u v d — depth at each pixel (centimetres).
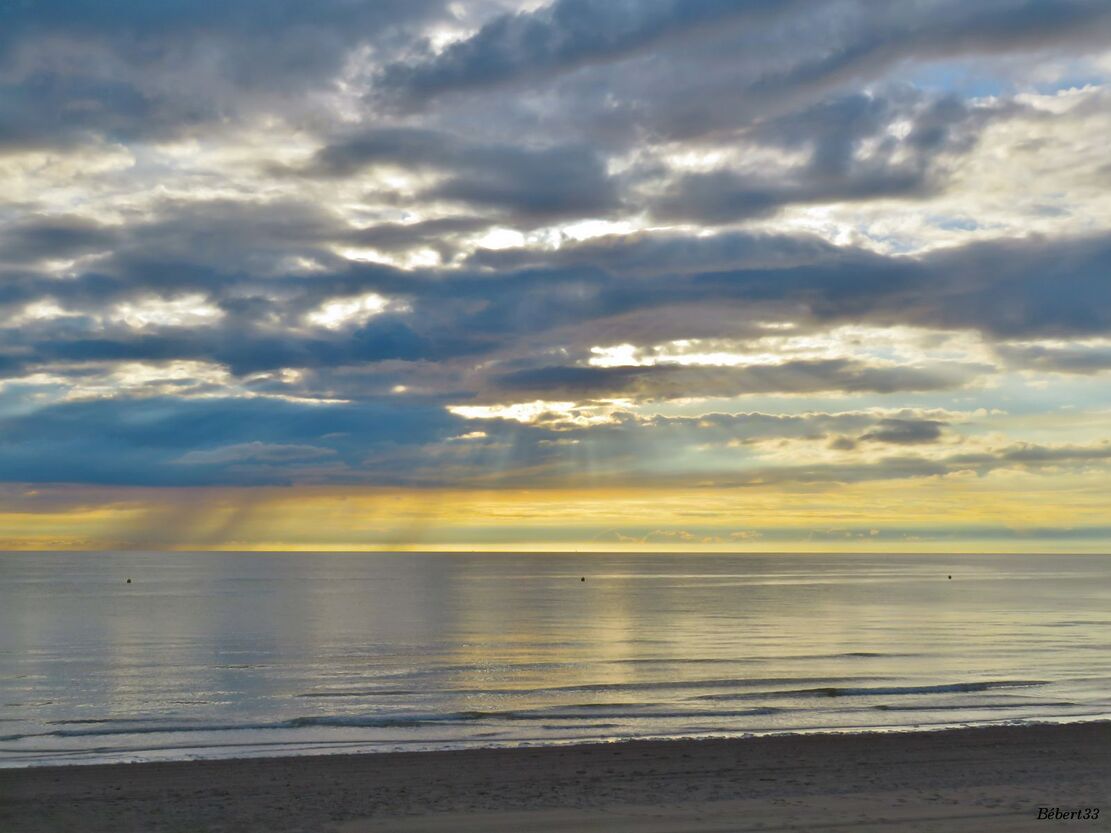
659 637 5638
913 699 2912
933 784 1600
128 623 6856
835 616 7562
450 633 5975
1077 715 2605
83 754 2142
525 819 1352
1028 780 1638
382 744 2255
